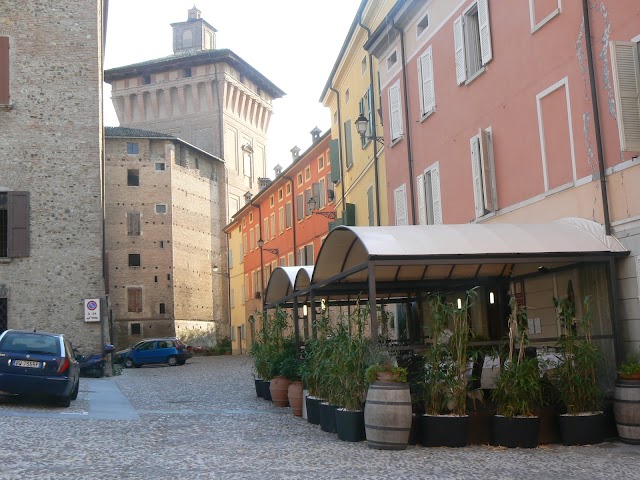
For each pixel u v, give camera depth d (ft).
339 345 38.14
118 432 41.09
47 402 58.59
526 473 27.81
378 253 37.04
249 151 260.21
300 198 147.13
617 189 38.50
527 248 38.01
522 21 47.70
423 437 34.09
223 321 235.20
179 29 263.90
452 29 58.44
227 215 240.12
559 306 35.78
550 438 34.45
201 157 231.30
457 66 57.31
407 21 68.18
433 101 62.44
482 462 30.09
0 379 52.54
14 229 98.63
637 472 27.71
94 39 103.71
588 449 32.94
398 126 71.77
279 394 57.88
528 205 47.21
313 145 129.59
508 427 33.55
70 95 102.37
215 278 232.32
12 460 30.78
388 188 75.41
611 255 38.01
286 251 157.38
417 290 57.00
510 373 33.99
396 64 71.92
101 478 27.22
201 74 242.99
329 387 39.96
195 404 61.11
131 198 206.90
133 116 250.98
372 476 27.48
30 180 100.17
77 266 99.86
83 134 102.12
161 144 211.61
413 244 38.01
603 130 39.58
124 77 249.75
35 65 102.17
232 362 156.25
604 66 39.29
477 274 51.78
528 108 47.16
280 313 66.18
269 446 35.63
